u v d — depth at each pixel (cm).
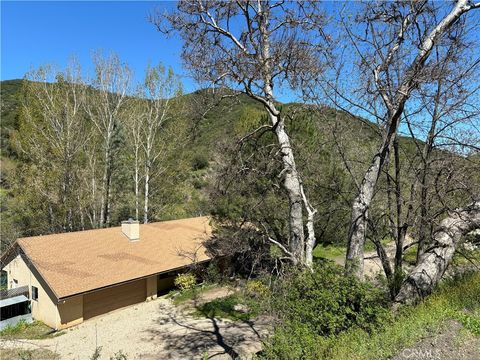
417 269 828
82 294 1609
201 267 2030
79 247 1936
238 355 1190
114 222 3212
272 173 1127
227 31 985
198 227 2588
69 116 2802
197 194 3105
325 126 1012
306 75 902
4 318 1692
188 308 1811
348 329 673
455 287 827
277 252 1157
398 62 825
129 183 3244
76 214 2978
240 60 875
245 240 1303
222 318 1638
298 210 988
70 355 1345
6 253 1969
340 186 1232
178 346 1376
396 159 927
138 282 1945
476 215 815
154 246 2189
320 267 796
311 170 1226
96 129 3055
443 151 861
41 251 1798
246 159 1064
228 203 1567
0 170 3297
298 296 743
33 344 1454
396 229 968
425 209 851
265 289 1036
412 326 635
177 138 2998
